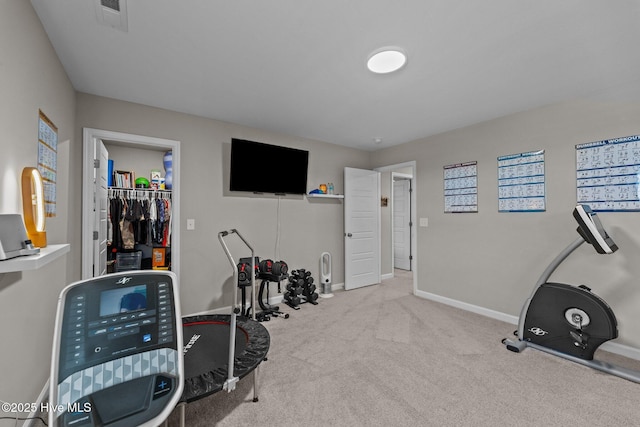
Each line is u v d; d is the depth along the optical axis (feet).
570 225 8.56
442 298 12.15
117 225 10.94
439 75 7.22
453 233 11.75
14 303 4.42
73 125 7.79
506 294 10.04
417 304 11.99
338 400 5.75
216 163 10.68
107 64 6.75
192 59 6.55
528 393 5.98
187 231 10.00
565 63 6.60
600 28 5.35
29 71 4.83
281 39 5.80
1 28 3.91
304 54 6.34
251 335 6.82
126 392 2.70
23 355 4.73
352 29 5.47
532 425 5.09
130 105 8.95
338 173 14.66
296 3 4.79
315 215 13.69
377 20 5.21
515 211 9.80
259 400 5.74
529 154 9.44
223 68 6.95
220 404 5.61
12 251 3.34
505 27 5.36
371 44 5.96
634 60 6.43
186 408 5.49
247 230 11.47
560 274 8.77
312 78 7.43
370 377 6.56
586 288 7.37
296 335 8.87
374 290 14.38
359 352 7.76
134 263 11.28
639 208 7.41
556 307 7.56
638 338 7.39
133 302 3.10
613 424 5.12
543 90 8.02
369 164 16.11
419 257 13.16
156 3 4.77
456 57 6.39
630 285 7.54
